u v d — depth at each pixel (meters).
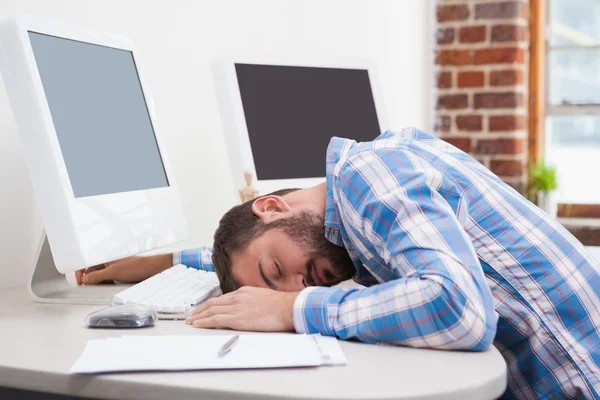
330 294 1.04
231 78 1.87
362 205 1.10
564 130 3.52
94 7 1.70
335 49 2.75
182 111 2.01
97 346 0.94
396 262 1.03
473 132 3.37
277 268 1.19
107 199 1.26
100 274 1.49
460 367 0.88
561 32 3.51
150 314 1.08
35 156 1.14
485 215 1.23
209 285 1.33
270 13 2.40
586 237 3.46
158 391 0.81
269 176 1.92
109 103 1.36
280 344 0.94
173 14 1.98
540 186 3.35
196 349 0.92
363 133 2.20
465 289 0.95
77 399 0.88
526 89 3.43
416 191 1.06
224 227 1.23
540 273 1.22
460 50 3.36
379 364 0.88
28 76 1.14
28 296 1.35
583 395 1.20
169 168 1.54
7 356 0.92
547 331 1.21
